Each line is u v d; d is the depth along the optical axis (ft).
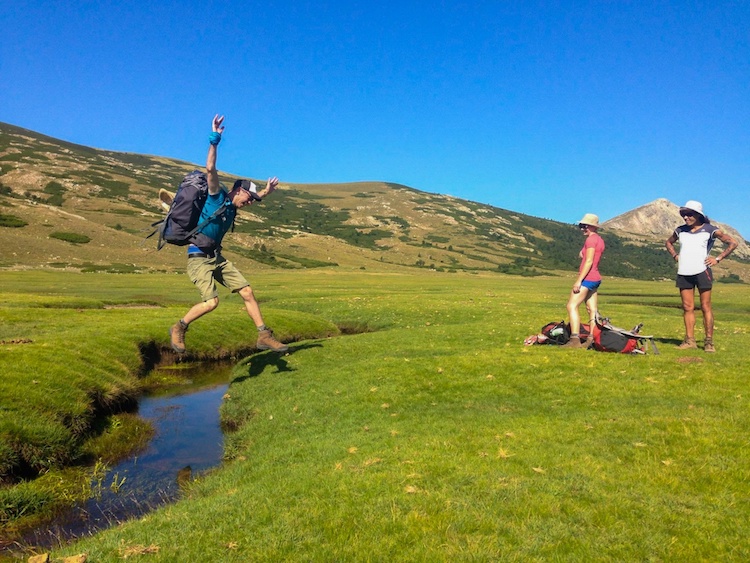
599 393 39.22
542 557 18.40
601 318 52.65
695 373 41.52
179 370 72.18
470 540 19.53
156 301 148.05
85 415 45.65
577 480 24.07
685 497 22.34
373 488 24.36
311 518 21.86
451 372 47.88
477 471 25.50
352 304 130.21
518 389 42.32
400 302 130.72
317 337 98.37
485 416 36.11
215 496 26.73
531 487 23.50
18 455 36.63
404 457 28.35
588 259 51.13
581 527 20.26
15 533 28.63
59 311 94.94
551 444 29.04
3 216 510.58
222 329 86.84
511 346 57.62
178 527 22.26
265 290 190.49
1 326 77.36
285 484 26.30
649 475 24.44
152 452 41.96
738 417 31.22
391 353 61.72
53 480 35.50
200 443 43.98
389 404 41.81
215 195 41.88
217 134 38.50
